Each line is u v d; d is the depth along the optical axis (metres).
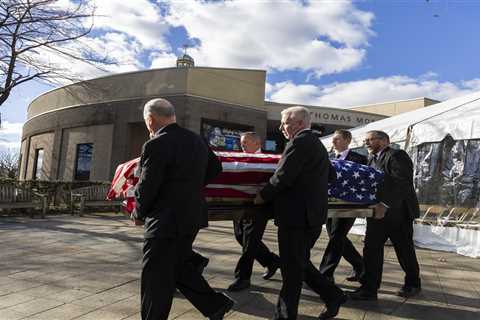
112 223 11.05
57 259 6.48
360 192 4.80
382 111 28.09
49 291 4.88
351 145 11.48
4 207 10.94
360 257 5.70
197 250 7.50
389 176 4.83
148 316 3.36
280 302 3.86
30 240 8.05
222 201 4.27
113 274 5.65
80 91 22.39
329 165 4.11
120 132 21.25
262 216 4.46
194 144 3.55
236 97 20.89
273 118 22.00
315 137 3.93
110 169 21.38
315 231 3.94
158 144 3.35
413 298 5.01
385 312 4.48
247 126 21.17
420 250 8.69
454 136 8.77
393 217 4.82
